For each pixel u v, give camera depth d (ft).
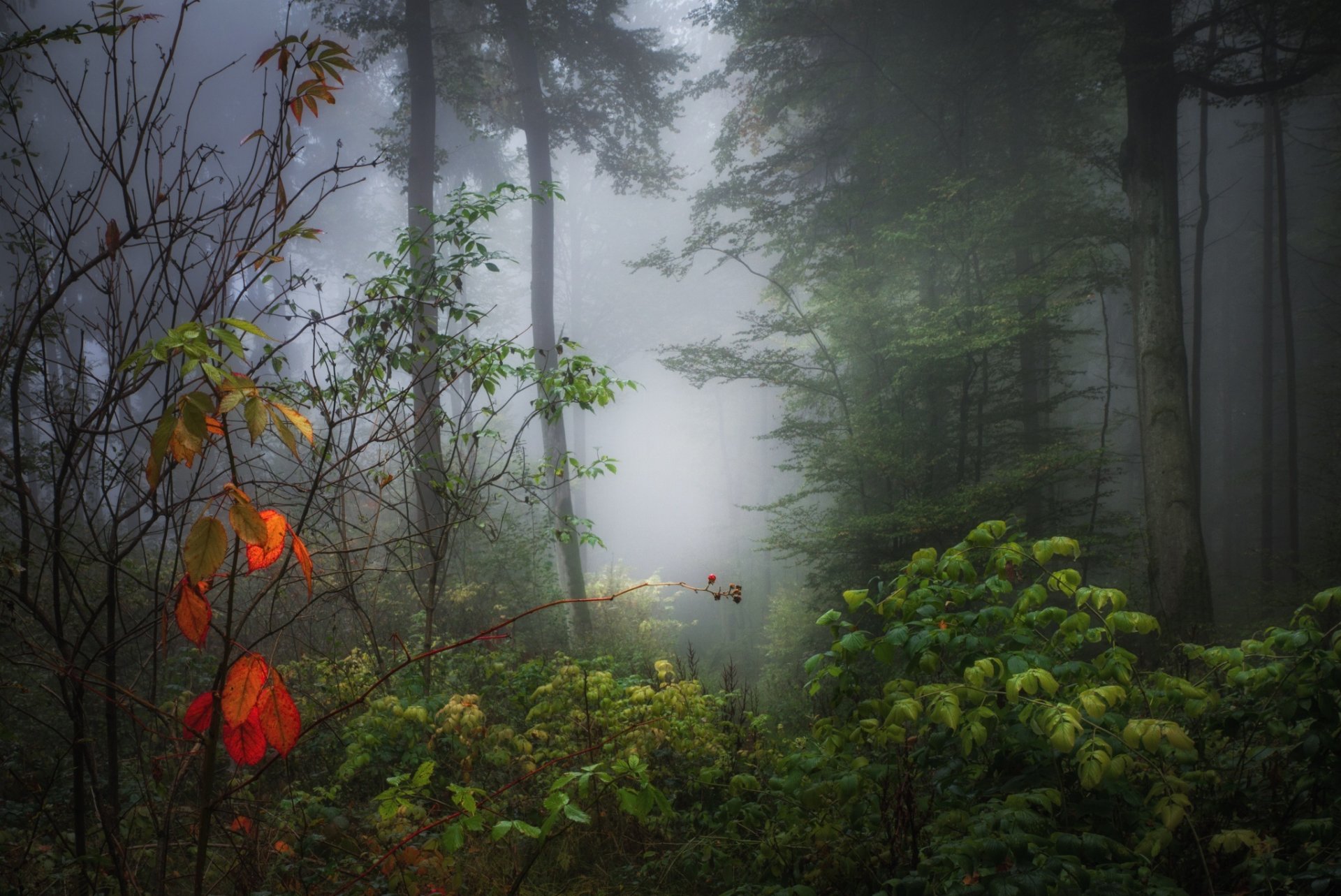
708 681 45.34
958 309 39.14
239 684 4.71
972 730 8.87
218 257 7.70
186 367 4.20
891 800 10.16
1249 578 57.52
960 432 42.91
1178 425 39.34
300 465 10.16
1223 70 44.86
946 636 9.70
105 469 8.11
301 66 7.39
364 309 15.47
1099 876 7.48
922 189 41.34
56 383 8.47
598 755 13.88
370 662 17.25
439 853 9.07
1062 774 9.34
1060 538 10.11
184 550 4.28
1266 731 10.89
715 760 14.94
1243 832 8.53
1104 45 44.14
